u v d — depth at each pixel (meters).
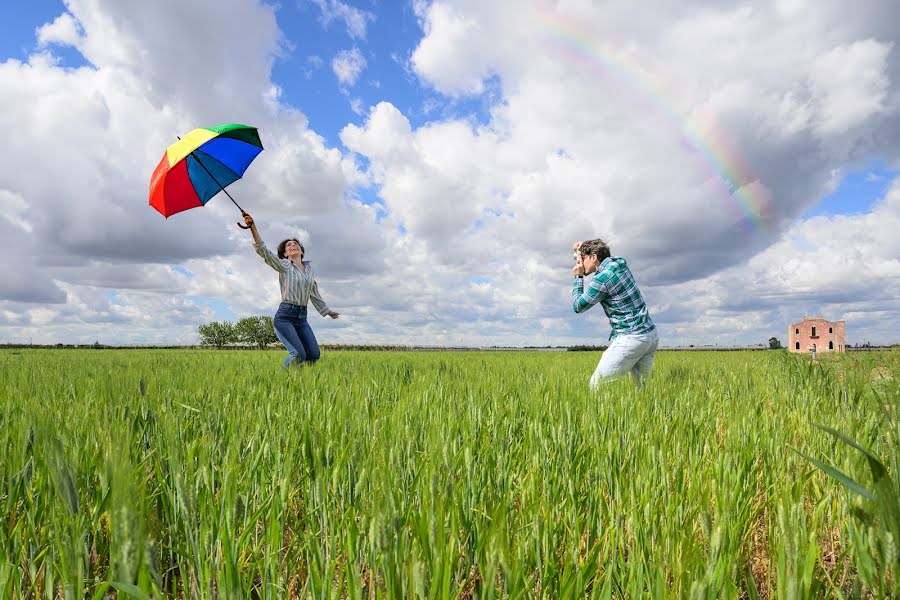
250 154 7.70
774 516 2.01
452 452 2.00
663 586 1.29
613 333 6.41
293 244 8.98
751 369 9.41
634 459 2.52
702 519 1.44
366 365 9.57
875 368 7.92
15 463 2.04
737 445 2.68
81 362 10.59
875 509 1.35
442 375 6.77
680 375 7.57
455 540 1.53
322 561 1.62
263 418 3.18
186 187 7.25
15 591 1.51
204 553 1.45
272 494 1.79
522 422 3.57
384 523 1.19
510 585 1.24
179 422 2.96
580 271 6.67
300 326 8.97
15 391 4.43
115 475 0.95
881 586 1.27
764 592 1.77
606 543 1.73
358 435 2.52
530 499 1.93
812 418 3.38
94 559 1.76
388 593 1.16
